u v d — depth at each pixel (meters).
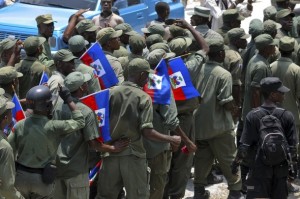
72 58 19.14
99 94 17.62
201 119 21.77
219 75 21.52
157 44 20.97
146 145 19.20
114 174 18.27
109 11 30.75
